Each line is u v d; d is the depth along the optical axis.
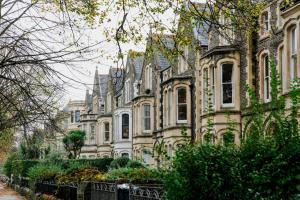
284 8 20.81
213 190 7.06
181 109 33.41
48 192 24.50
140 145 42.72
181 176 7.27
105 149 60.12
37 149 47.59
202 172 7.08
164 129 35.03
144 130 42.94
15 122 15.29
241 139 7.44
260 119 7.46
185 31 12.97
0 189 45.97
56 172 25.11
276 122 7.20
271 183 6.78
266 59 24.14
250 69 24.98
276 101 7.48
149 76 43.47
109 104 60.47
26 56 11.32
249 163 7.03
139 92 44.56
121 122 50.03
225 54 26.00
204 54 27.58
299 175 6.50
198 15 12.57
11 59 11.57
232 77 25.95
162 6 12.22
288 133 6.88
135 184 13.72
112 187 14.84
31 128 14.70
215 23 12.27
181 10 12.26
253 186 6.89
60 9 11.71
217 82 26.14
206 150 7.21
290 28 20.77
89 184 17.58
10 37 11.53
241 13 13.06
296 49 20.22
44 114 13.59
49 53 11.23
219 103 25.83
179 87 33.41
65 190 20.66
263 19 24.00
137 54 13.79
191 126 32.59
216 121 25.52
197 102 31.45
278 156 6.67
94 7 11.75
